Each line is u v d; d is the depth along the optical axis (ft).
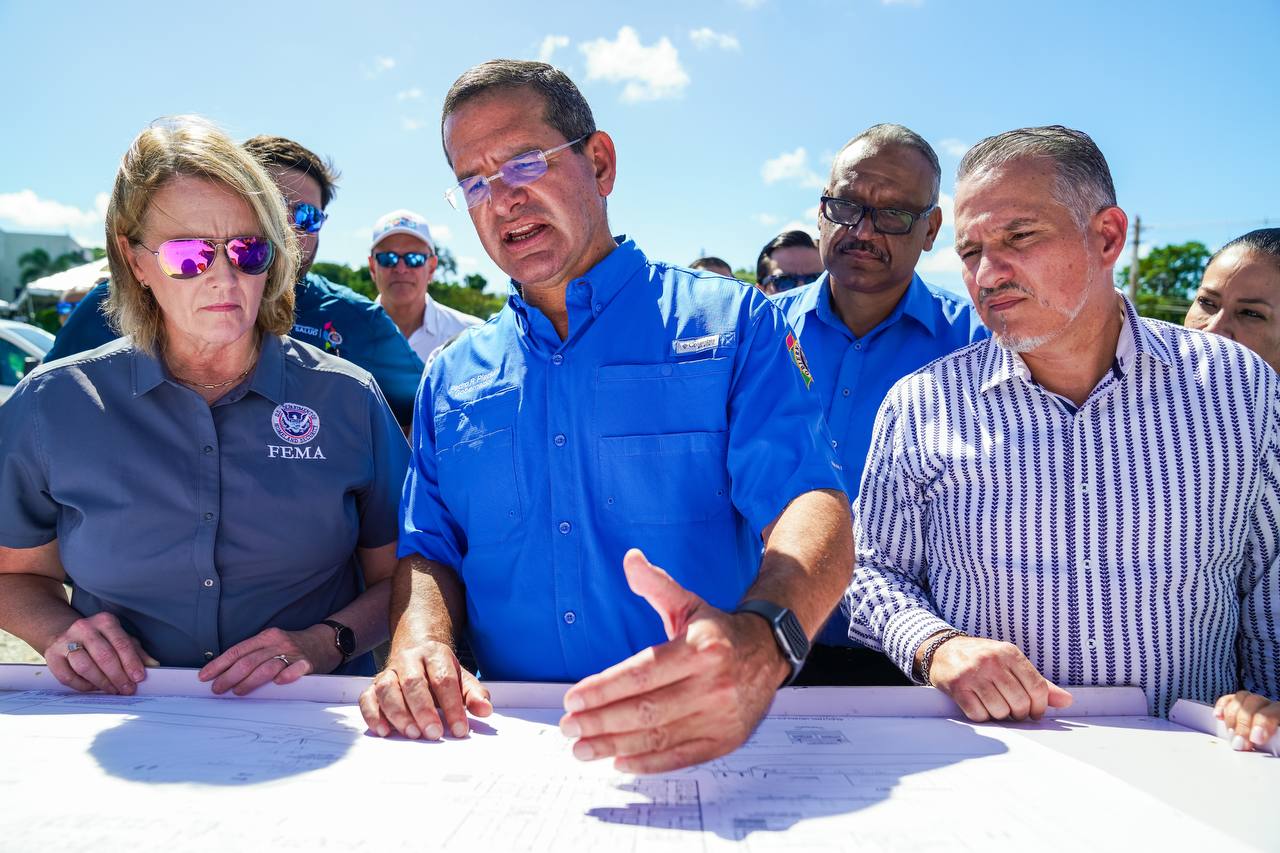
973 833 3.02
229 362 5.74
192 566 5.57
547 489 5.28
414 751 3.98
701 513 5.08
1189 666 5.04
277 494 5.71
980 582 5.42
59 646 5.10
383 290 14.94
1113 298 5.21
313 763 3.79
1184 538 5.01
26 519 5.66
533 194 5.16
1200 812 3.23
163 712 4.58
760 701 3.40
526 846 2.93
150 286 5.47
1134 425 5.09
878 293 8.72
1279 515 5.04
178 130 5.40
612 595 5.10
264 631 5.28
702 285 5.48
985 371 5.57
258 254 5.42
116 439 5.51
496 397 5.50
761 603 3.67
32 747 3.97
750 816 3.18
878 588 5.57
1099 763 3.77
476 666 6.22
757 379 5.06
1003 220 5.00
